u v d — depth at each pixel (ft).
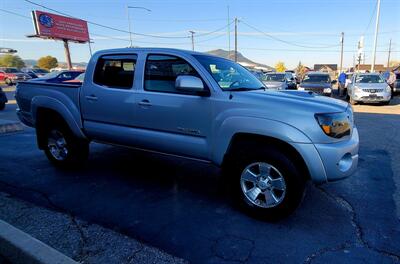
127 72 13.57
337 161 9.93
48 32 107.14
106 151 20.11
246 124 10.46
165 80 12.52
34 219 10.96
